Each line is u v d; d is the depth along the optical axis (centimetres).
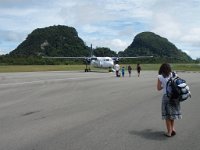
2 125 1029
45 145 785
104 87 2495
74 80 3350
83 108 1398
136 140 834
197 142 818
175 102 884
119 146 776
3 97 1841
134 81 3203
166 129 968
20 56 12744
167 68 892
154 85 2694
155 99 1734
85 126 1010
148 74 4834
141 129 969
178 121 1098
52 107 1430
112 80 3362
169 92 873
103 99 1733
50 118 1152
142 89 2330
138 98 1781
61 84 2806
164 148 762
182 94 868
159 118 1151
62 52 16912
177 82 870
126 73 5184
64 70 6700
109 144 794
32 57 12256
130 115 1215
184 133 919
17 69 7194
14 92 2125
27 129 966
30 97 1833
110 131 938
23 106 1467
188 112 1291
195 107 1432
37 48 17638
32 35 19012
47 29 18800
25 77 3922
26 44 18625
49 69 7194
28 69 7212
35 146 776
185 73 5338
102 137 865
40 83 2934
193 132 931
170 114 879
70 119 1132
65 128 980
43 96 1881
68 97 1828
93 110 1341
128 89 2330
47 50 17325
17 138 855
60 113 1263
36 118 1154
